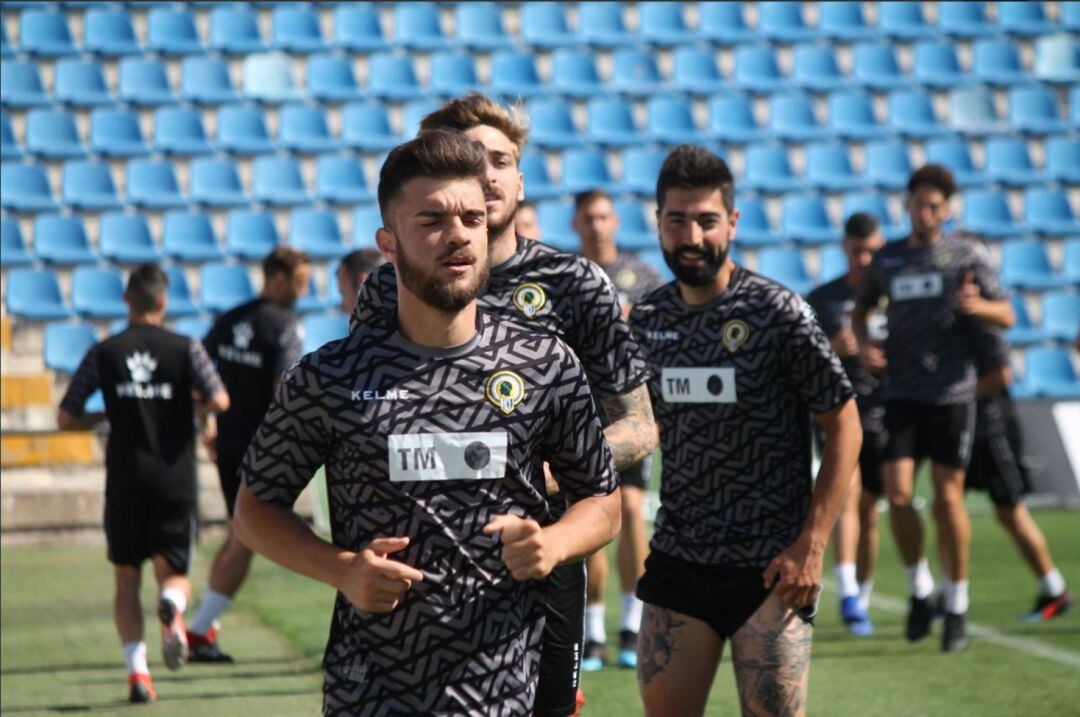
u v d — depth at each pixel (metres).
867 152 31.38
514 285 6.57
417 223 4.74
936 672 12.36
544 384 4.95
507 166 6.56
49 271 25.58
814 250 29.22
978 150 31.88
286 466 4.91
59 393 22.70
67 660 13.11
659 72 32.53
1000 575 17.41
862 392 14.74
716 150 30.98
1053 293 28.84
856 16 34.31
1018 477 14.63
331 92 30.72
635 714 10.77
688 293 7.50
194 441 12.38
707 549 7.26
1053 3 34.94
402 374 4.85
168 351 12.23
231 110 29.73
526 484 4.93
